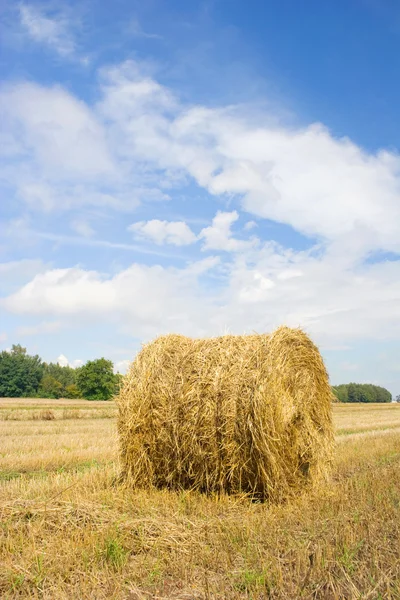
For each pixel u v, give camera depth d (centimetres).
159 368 850
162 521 628
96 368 6675
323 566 480
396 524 605
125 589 452
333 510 684
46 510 647
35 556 505
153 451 838
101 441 1469
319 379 937
